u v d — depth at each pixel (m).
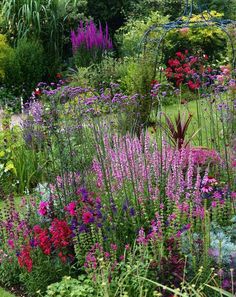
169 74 10.15
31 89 13.66
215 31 13.41
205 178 5.07
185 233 4.39
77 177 5.41
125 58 13.66
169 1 16.59
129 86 11.70
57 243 4.46
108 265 4.05
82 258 4.45
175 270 4.04
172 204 4.89
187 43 13.73
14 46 14.30
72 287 4.08
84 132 6.50
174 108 10.47
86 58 14.14
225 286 3.88
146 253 4.24
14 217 4.99
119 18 18.02
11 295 4.53
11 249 4.76
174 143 6.52
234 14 15.78
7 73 13.52
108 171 5.02
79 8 17.17
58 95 7.68
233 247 4.16
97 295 3.92
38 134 7.26
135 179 5.01
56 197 5.21
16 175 7.20
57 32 15.14
